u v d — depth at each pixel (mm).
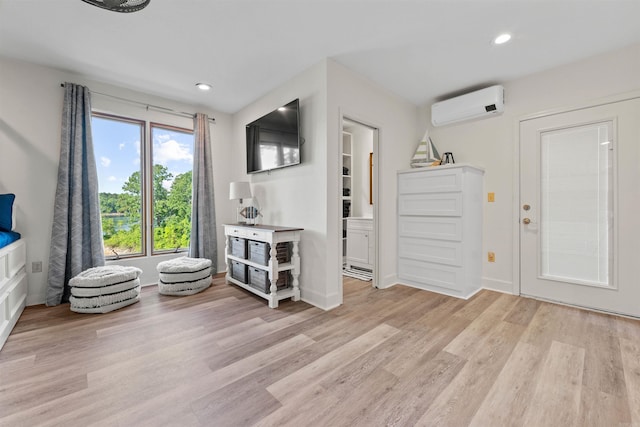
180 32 2131
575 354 1714
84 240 2807
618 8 1857
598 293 2447
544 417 1202
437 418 1200
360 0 1803
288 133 2805
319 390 1387
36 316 2322
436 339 1924
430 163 3359
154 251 3404
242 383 1441
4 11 1873
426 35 2186
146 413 1228
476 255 3014
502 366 1591
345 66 2676
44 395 1338
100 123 3061
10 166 2516
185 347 1810
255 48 2357
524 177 2846
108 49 2363
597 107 2438
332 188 2576
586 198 2512
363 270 4074
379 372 1537
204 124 3625
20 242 2357
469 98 3055
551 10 1893
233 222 3979
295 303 2672
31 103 2594
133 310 2473
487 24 2053
